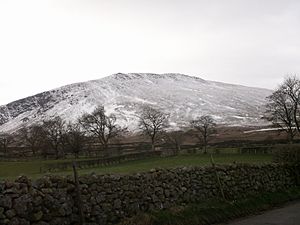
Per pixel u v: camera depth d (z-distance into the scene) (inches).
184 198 754.2
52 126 5964.6
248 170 955.3
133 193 655.1
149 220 613.9
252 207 824.9
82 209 561.3
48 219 524.1
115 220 611.8
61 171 2576.3
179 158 2984.7
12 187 492.7
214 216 710.5
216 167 858.1
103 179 611.8
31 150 5654.5
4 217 475.2
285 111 3831.2
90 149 5039.4
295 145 1237.1
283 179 1096.8
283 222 677.9
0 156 4781.0
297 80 3890.3
